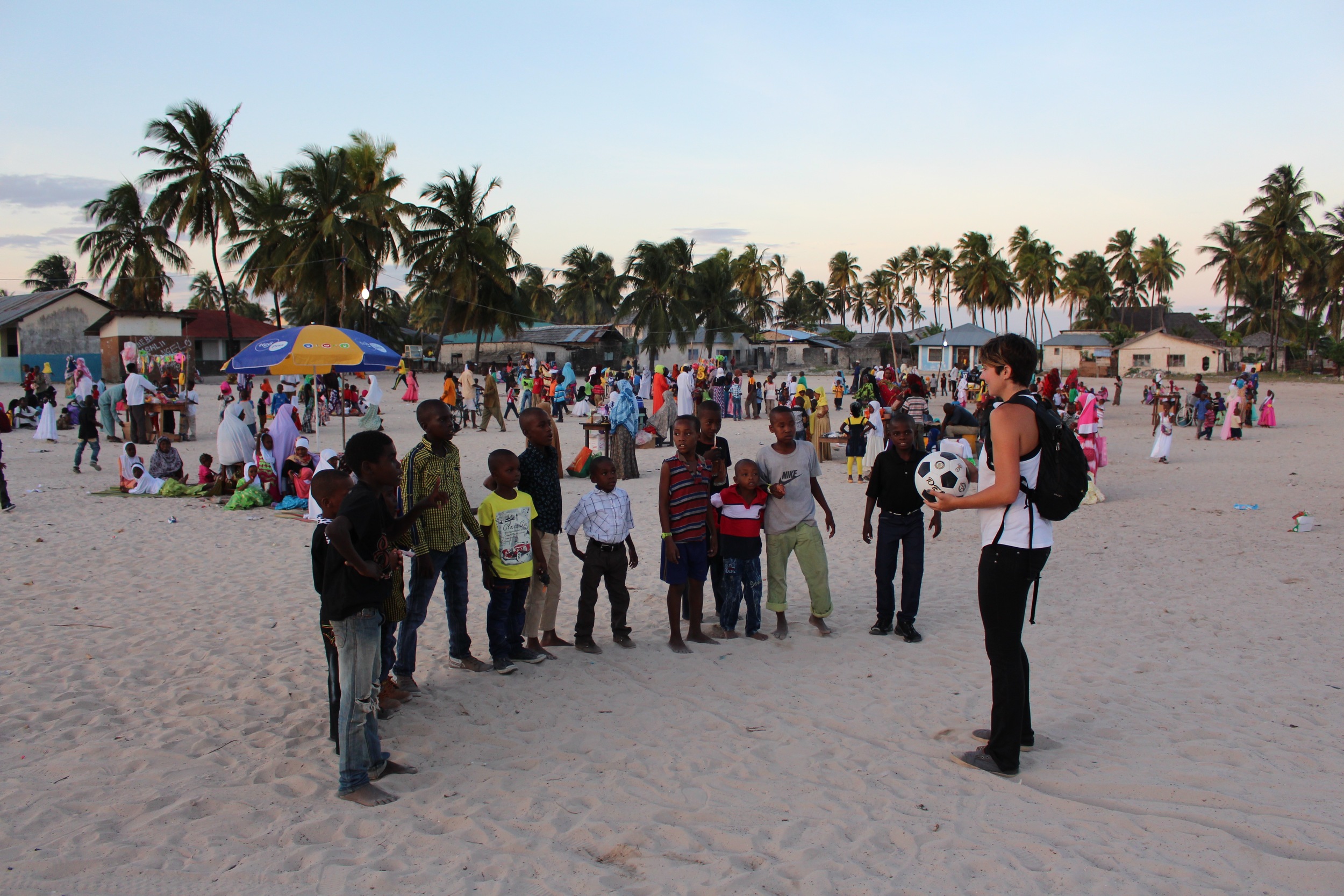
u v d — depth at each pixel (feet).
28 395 77.87
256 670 18.58
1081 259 324.39
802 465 21.34
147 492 43.93
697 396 88.02
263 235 149.89
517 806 12.35
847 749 14.66
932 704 16.89
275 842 11.20
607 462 19.90
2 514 37.91
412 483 17.03
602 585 27.63
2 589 25.38
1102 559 31.14
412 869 10.49
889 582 21.67
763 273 296.92
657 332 205.05
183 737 14.83
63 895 9.72
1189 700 17.06
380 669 13.07
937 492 13.98
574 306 301.22
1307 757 14.11
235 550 31.53
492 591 18.31
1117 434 85.20
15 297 151.64
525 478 19.39
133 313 117.80
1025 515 13.14
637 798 12.66
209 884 10.08
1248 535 35.24
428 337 228.63
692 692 17.62
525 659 19.34
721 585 21.75
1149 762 13.94
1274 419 89.10
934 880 10.28
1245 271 233.14
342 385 85.81
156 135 129.90
